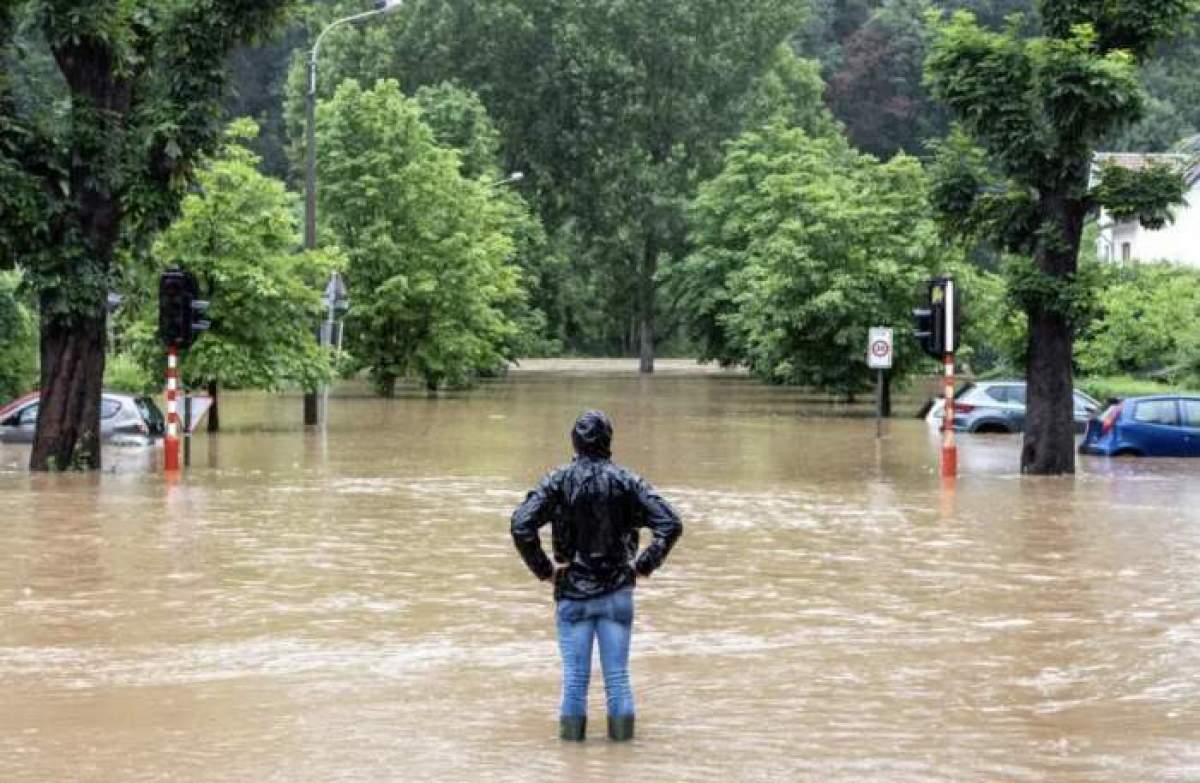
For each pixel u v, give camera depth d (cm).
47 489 5447
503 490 5469
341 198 12738
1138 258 13075
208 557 3900
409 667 2680
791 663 2728
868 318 10856
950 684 2570
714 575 3678
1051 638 2955
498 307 16750
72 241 6044
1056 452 6300
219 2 6069
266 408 11119
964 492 5556
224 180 8238
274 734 2225
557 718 2325
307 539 4225
